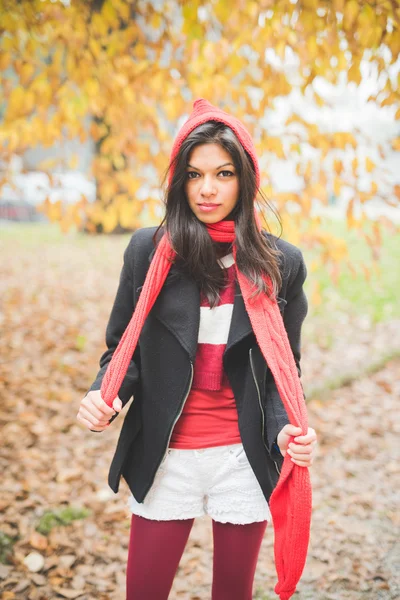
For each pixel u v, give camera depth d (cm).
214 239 169
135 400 182
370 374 543
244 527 176
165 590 179
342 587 261
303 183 354
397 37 292
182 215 167
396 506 331
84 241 1241
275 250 174
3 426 404
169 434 168
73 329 637
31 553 276
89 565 273
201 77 336
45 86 333
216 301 167
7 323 638
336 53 313
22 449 377
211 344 171
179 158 162
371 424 441
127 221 366
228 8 302
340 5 284
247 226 165
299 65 336
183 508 174
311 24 292
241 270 165
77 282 867
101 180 373
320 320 718
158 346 172
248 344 171
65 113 339
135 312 163
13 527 294
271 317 166
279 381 160
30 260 1012
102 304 756
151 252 175
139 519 179
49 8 318
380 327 695
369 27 291
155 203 363
